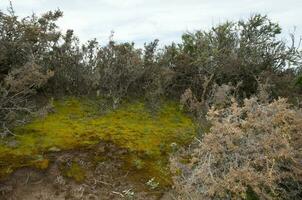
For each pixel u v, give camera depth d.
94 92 6.55
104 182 4.54
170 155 4.54
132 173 4.69
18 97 5.52
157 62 6.96
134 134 5.36
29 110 5.30
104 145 4.98
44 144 4.86
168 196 4.47
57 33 6.34
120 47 6.70
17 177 4.37
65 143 4.91
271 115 4.08
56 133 5.14
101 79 6.56
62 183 4.42
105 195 4.40
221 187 3.58
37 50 6.18
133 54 6.65
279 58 7.02
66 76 6.36
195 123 5.88
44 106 5.68
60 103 6.08
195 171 3.85
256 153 3.78
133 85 6.75
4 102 5.28
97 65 6.60
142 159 4.89
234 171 3.54
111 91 6.54
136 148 5.02
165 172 4.75
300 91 6.59
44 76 5.54
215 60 6.77
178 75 6.94
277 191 3.84
